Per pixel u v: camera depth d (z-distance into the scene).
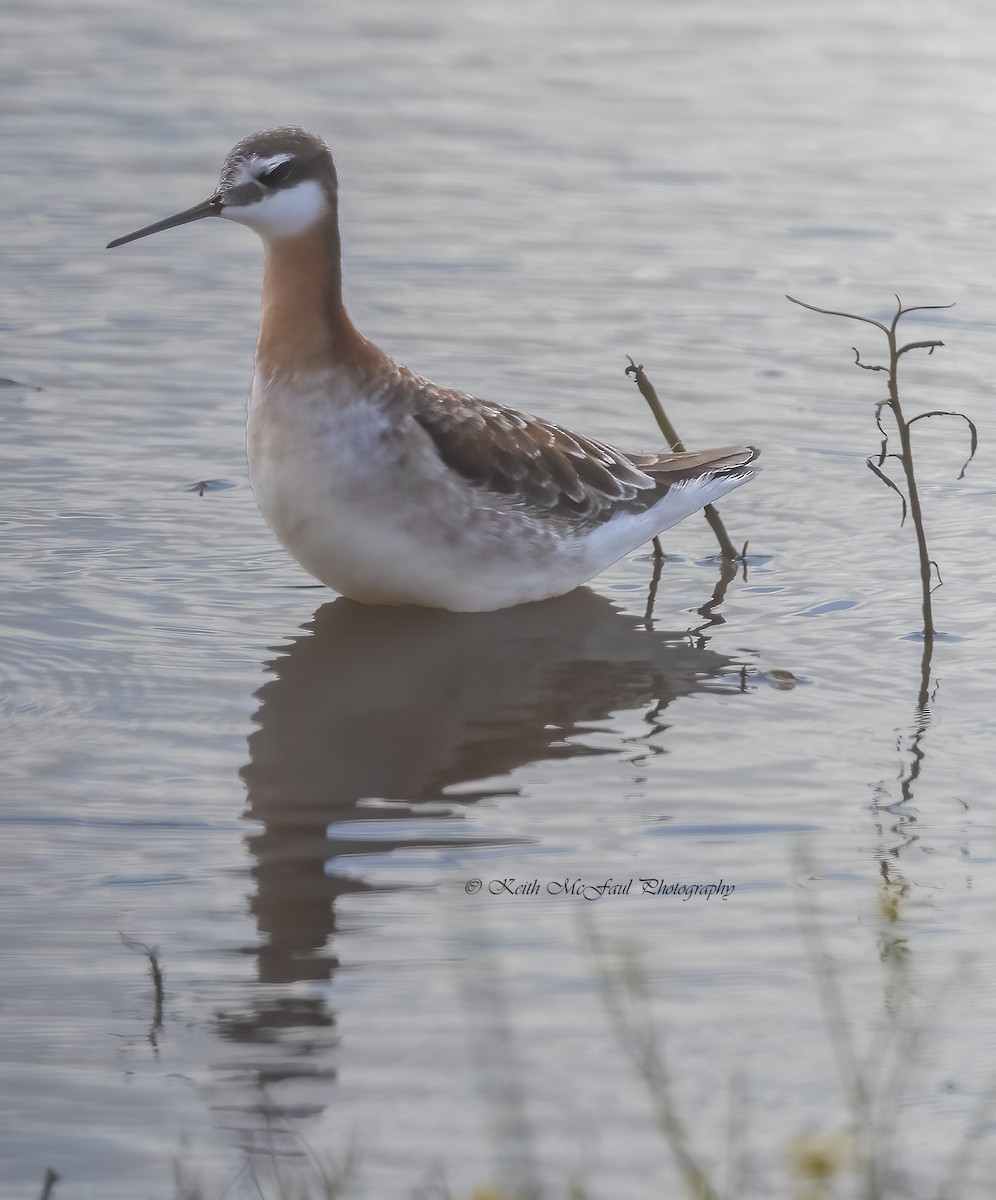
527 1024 8.25
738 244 20.31
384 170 22.14
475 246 19.98
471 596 12.86
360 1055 8.02
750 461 14.20
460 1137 7.47
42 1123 7.56
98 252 19.66
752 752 10.95
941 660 12.28
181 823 9.96
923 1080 7.89
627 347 17.67
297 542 12.51
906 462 12.56
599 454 13.35
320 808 10.16
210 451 15.62
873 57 27.16
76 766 10.56
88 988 8.48
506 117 24.22
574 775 10.62
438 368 16.92
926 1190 7.14
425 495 12.32
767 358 17.56
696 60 26.95
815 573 13.83
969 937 8.98
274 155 11.97
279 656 12.23
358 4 29.42
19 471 15.04
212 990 8.48
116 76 25.19
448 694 11.70
